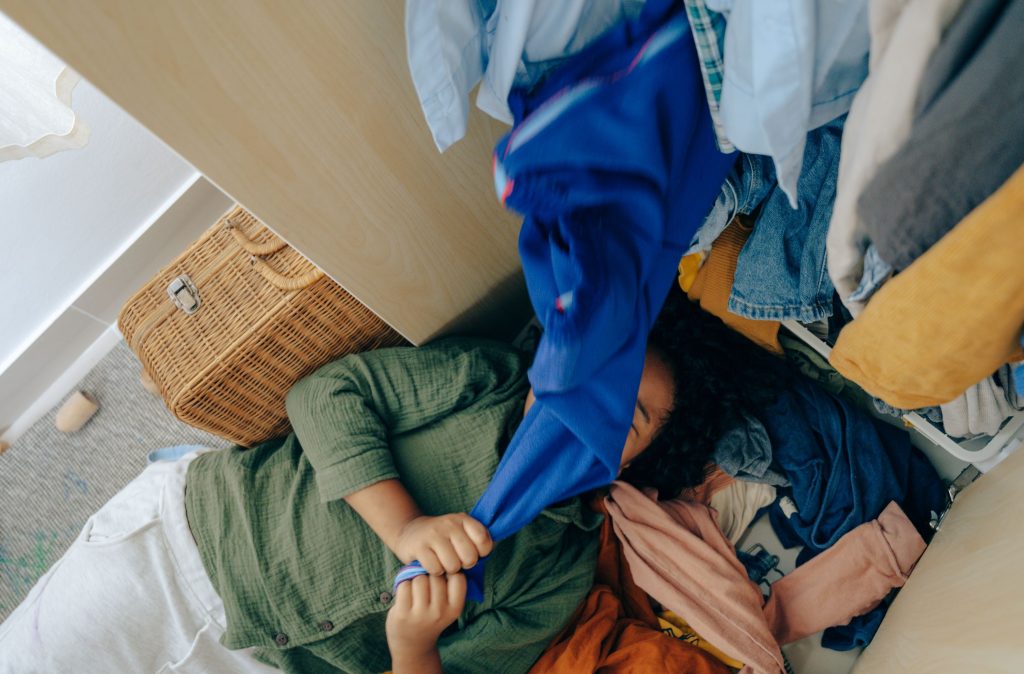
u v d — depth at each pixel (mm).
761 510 1062
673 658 901
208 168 566
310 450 900
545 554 976
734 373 950
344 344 1020
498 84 513
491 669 947
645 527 976
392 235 757
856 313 521
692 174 569
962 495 900
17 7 418
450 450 938
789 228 677
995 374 676
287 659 960
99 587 929
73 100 1176
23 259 1287
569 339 503
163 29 470
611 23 501
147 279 1449
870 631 939
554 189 490
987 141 349
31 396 1438
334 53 562
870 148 398
